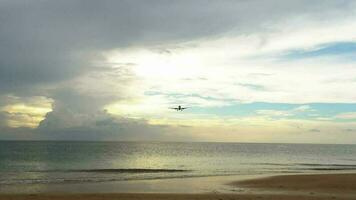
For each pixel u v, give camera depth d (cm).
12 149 14462
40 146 18450
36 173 5394
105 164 7719
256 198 2894
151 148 19588
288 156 12612
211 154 13475
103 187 3712
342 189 3553
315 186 3741
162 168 6575
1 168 6456
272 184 3897
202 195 3056
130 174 5238
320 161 9744
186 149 19000
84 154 11875
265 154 13925
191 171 5862
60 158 9669
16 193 3186
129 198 2867
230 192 3366
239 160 9712
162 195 3036
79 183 4047
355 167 7319
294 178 4362
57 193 3195
